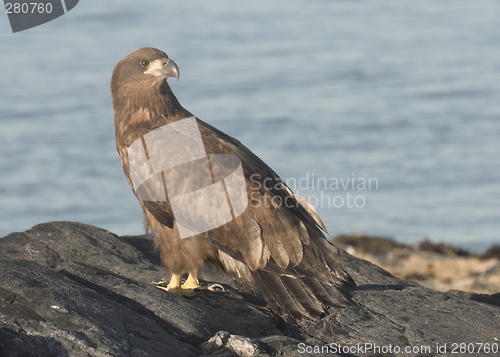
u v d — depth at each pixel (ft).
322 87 368.27
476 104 305.53
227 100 334.44
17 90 381.81
